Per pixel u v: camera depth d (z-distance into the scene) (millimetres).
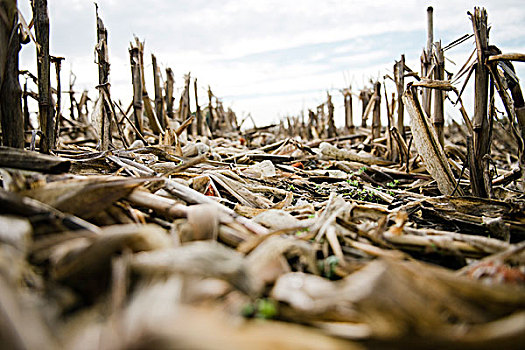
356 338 195
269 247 276
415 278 219
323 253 320
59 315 211
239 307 216
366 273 207
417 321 186
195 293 208
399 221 364
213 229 323
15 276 208
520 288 228
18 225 249
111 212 347
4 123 423
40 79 540
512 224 423
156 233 258
